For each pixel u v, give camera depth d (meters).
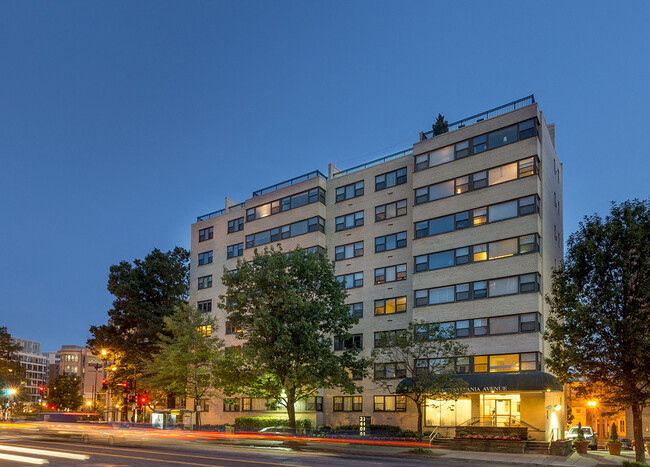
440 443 36.59
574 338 24.81
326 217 54.25
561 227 48.94
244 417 53.12
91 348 65.75
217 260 62.28
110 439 32.25
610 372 24.78
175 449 28.62
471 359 41.19
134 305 61.75
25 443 31.45
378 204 50.84
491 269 41.69
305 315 36.94
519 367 38.91
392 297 47.97
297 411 51.00
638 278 23.94
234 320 38.44
